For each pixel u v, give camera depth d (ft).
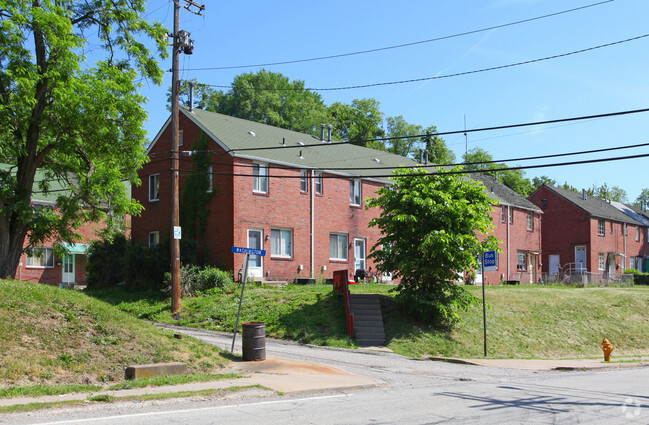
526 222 162.81
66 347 39.75
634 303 100.89
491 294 93.25
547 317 85.76
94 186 65.67
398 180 73.26
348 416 28.32
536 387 40.45
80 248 129.08
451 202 69.15
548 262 186.80
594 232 180.96
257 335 48.83
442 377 45.93
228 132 101.50
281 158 101.24
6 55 57.41
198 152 98.07
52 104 62.08
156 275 92.32
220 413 28.63
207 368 43.16
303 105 195.93
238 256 92.63
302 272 102.47
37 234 67.87
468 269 71.20
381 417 28.19
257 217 96.07
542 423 27.45
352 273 112.68
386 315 72.23
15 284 46.09
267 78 195.62
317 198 107.04
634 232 207.10
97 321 44.34
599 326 87.86
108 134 64.13
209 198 96.58
